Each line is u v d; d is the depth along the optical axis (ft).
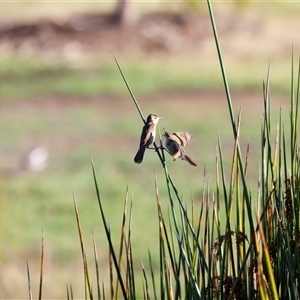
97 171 58.34
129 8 114.83
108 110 79.56
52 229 45.32
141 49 108.06
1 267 36.55
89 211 48.55
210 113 76.64
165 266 14.14
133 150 64.54
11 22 119.03
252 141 65.57
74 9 126.21
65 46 109.19
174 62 102.42
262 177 13.39
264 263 12.94
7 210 46.16
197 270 13.91
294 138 13.43
